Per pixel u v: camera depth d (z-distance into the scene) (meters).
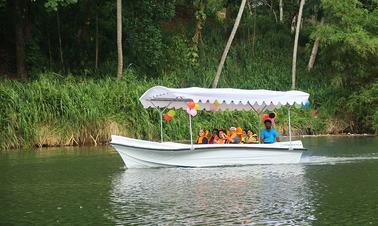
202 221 10.86
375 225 10.42
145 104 19.59
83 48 32.75
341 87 34.75
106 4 32.34
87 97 26.58
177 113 27.88
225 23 39.38
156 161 18.23
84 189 14.41
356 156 20.84
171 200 12.85
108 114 26.69
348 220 10.80
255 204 12.30
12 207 12.37
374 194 13.23
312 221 10.77
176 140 27.44
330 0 34.12
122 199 13.05
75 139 25.83
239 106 20.98
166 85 29.98
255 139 20.05
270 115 20.44
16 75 30.95
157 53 32.19
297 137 30.92
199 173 16.98
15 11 29.59
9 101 25.30
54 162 19.70
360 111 33.53
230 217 11.13
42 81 26.64
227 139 19.55
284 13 43.28
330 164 18.72
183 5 39.84
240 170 17.56
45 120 25.72
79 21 32.66
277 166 18.41
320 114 33.59
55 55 32.31
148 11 32.03
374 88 33.03
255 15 40.12
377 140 28.22
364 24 34.25
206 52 36.69
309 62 36.84
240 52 37.50
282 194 13.39
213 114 29.06
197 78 33.78
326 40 33.72
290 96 18.80
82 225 10.69
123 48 33.03
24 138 25.05
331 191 13.69
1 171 17.70
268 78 35.66
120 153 18.09
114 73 31.16
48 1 26.77
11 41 32.69
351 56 34.22
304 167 18.09
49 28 32.41
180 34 36.53
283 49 38.75
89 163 19.39
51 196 13.55
